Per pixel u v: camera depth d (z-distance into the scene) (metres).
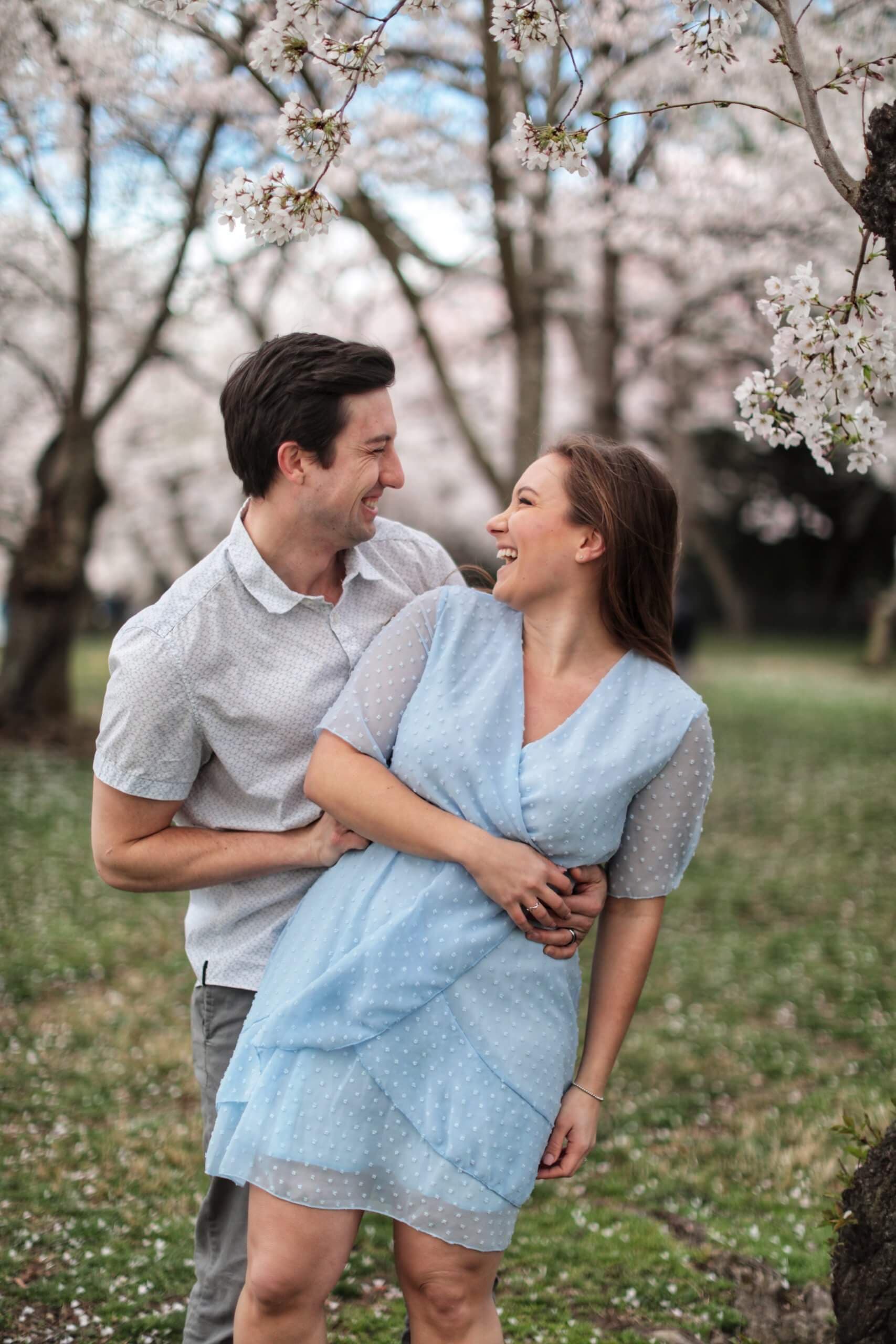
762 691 19.06
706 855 8.69
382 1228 3.38
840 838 9.11
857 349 2.14
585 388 14.90
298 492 1.95
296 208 1.97
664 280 12.64
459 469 21.28
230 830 2.10
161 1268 3.04
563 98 8.08
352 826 1.86
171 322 12.43
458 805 1.81
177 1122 4.08
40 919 6.43
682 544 2.02
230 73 7.14
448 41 8.43
